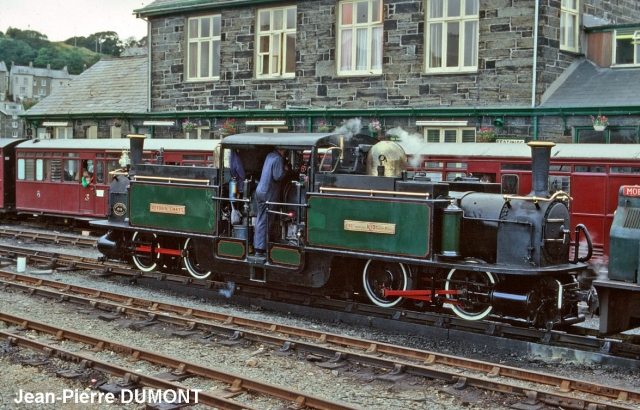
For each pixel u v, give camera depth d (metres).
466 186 11.13
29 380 7.82
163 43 25.17
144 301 11.62
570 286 9.78
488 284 9.84
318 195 10.89
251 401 7.23
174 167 12.78
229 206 12.06
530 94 18.19
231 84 23.48
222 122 23.64
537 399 7.24
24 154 23.61
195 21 24.59
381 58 20.78
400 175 10.68
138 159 14.00
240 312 11.50
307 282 11.12
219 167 11.92
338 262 11.06
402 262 10.08
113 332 10.06
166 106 25.19
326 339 9.55
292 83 22.17
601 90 17.89
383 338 10.03
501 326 9.77
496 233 9.95
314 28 21.66
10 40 158.75
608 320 8.62
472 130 19.25
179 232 12.54
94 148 21.53
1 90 140.00
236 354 9.05
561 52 18.78
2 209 24.17
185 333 9.89
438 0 19.66
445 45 19.61
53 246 18.70
